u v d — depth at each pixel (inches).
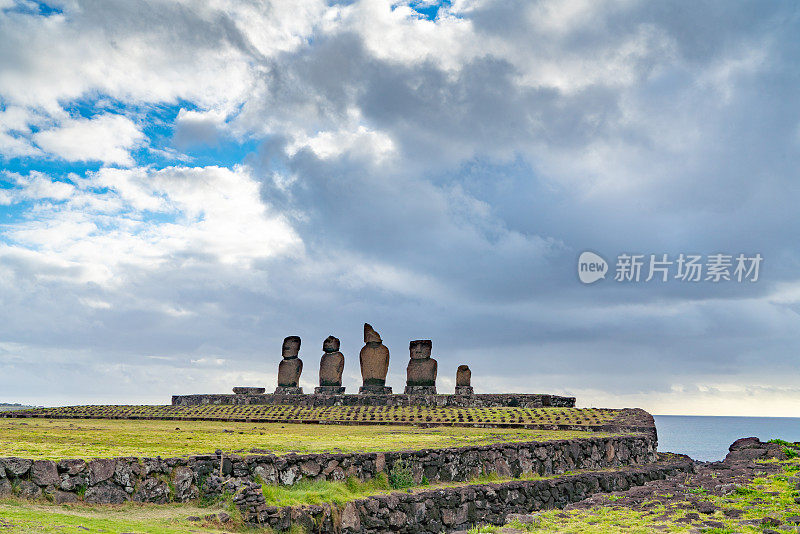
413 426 1777.8
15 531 544.7
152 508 736.3
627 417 1731.1
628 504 831.1
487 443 1213.7
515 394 2092.8
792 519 696.4
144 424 1838.1
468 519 989.2
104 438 1194.0
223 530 700.0
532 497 1101.7
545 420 1744.6
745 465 1072.2
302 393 2422.5
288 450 997.2
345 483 925.2
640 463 1512.1
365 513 856.9
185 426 1755.7
